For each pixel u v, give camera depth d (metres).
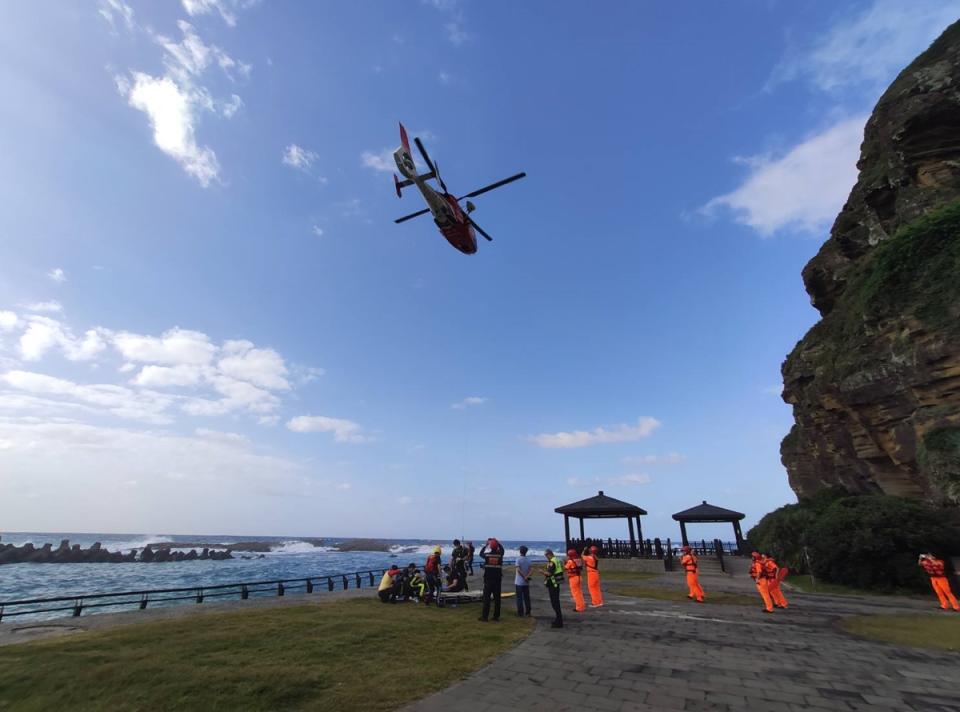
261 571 68.50
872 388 20.22
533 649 8.35
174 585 49.41
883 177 24.92
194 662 7.23
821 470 28.78
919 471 18.64
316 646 8.27
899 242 19.52
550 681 6.60
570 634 9.62
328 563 89.69
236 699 5.80
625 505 30.11
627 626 10.54
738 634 9.73
